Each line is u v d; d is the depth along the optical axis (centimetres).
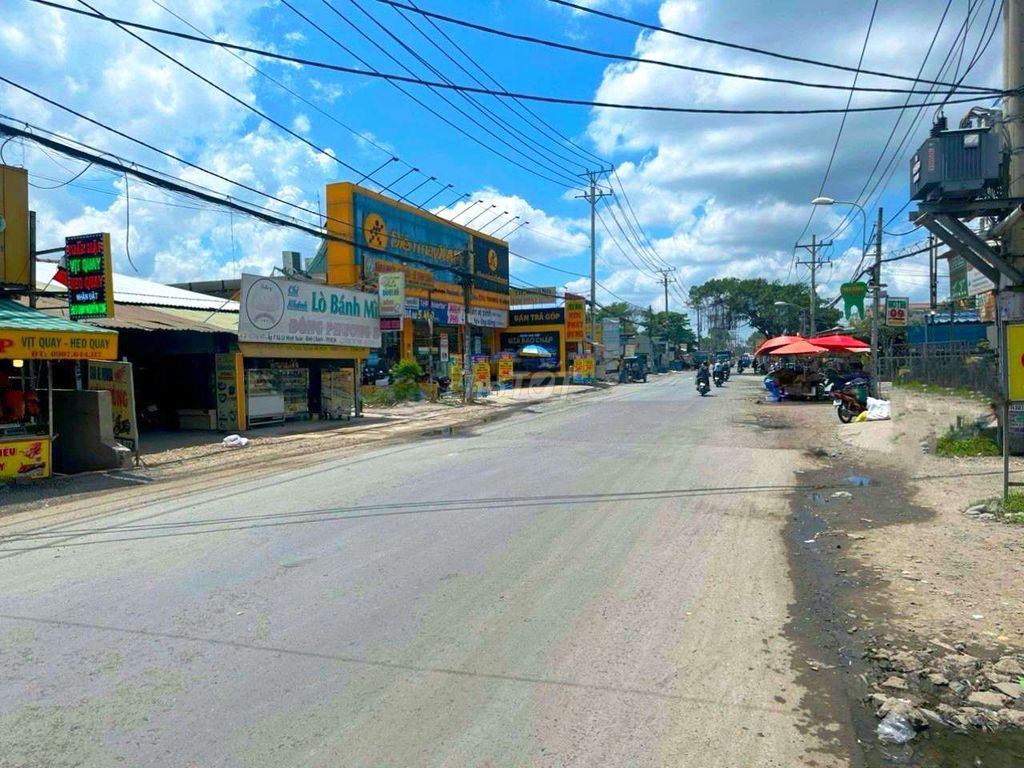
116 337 1256
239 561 656
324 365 2370
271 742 350
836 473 1138
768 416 2245
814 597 555
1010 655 443
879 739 355
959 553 654
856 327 4372
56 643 471
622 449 1450
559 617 511
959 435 1296
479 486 1030
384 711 379
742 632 486
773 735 357
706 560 655
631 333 8081
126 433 1368
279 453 1530
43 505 1005
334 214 3153
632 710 380
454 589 572
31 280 1369
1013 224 1148
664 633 483
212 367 1962
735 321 8619
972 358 2319
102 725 366
